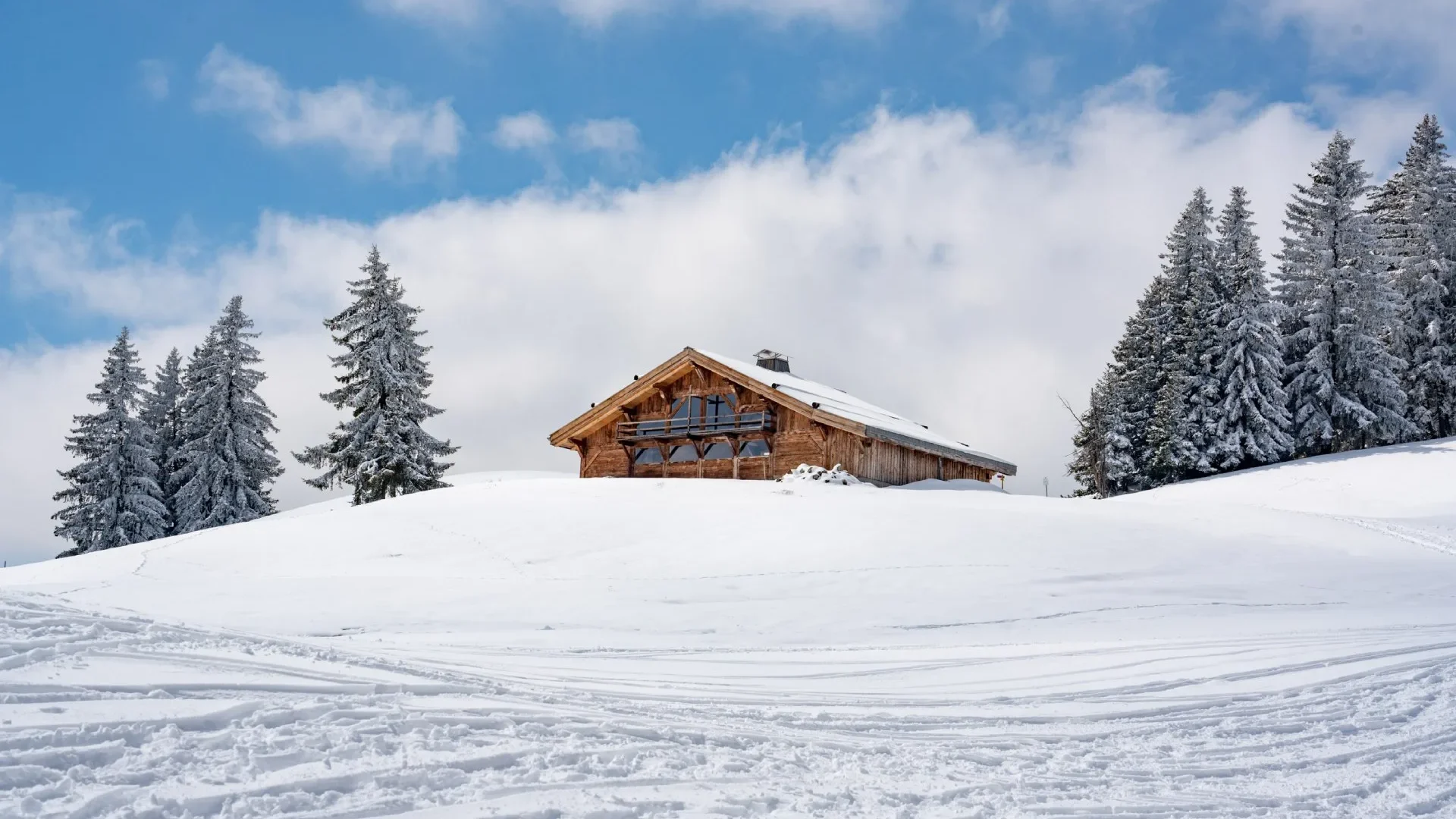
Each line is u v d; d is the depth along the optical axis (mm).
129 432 48281
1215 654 10820
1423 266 50219
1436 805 5594
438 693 6301
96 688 5148
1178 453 46656
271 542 21672
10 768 3951
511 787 4586
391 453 43062
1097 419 50406
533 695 6812
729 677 9383
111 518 47125
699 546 20641
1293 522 24078
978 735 7035
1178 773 6164
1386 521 25750
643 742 5785
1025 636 13602
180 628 7000
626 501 26031
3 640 5719
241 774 4336
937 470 39781
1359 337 47094
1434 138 51938
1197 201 51375
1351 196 48719
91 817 3721
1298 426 48062
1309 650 11000
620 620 14289
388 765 4656
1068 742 6883
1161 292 53969
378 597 15805
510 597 15883
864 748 6332
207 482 48438
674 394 38125
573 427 38750
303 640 9281
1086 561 18938
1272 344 47312
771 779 5344
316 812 4023
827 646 12578
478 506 25641
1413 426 46969
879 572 17984
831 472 30953
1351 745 6984
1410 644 11406
